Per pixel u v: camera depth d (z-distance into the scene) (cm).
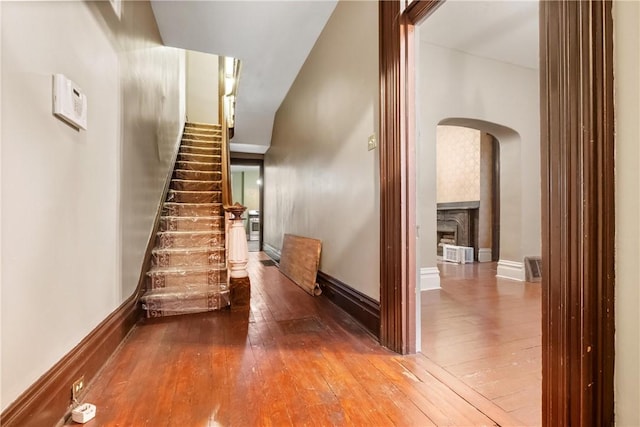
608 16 81
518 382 147
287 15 292
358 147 237
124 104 196
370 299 216
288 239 460
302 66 398
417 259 183
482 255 545
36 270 101
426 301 285
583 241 85
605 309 82
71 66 125
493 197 548
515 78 387
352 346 189
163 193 357
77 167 130
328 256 304
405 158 181
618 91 80
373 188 214
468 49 349
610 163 81
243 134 640
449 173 604
